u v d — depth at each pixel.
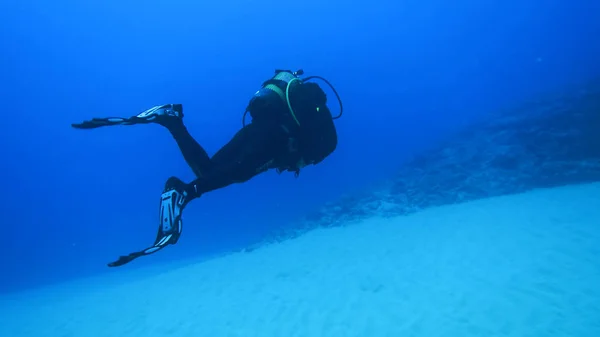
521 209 10.15
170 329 6.58
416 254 8.06
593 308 4.54
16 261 36.44
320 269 8.53
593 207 8.76
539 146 15.36
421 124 65.69
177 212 1.89
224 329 6.07
